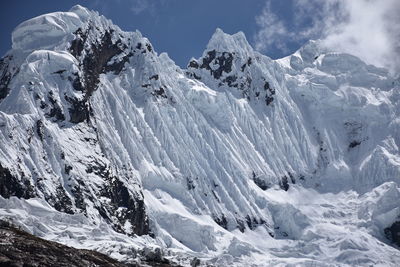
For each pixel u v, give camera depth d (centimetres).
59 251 10175
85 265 10088
